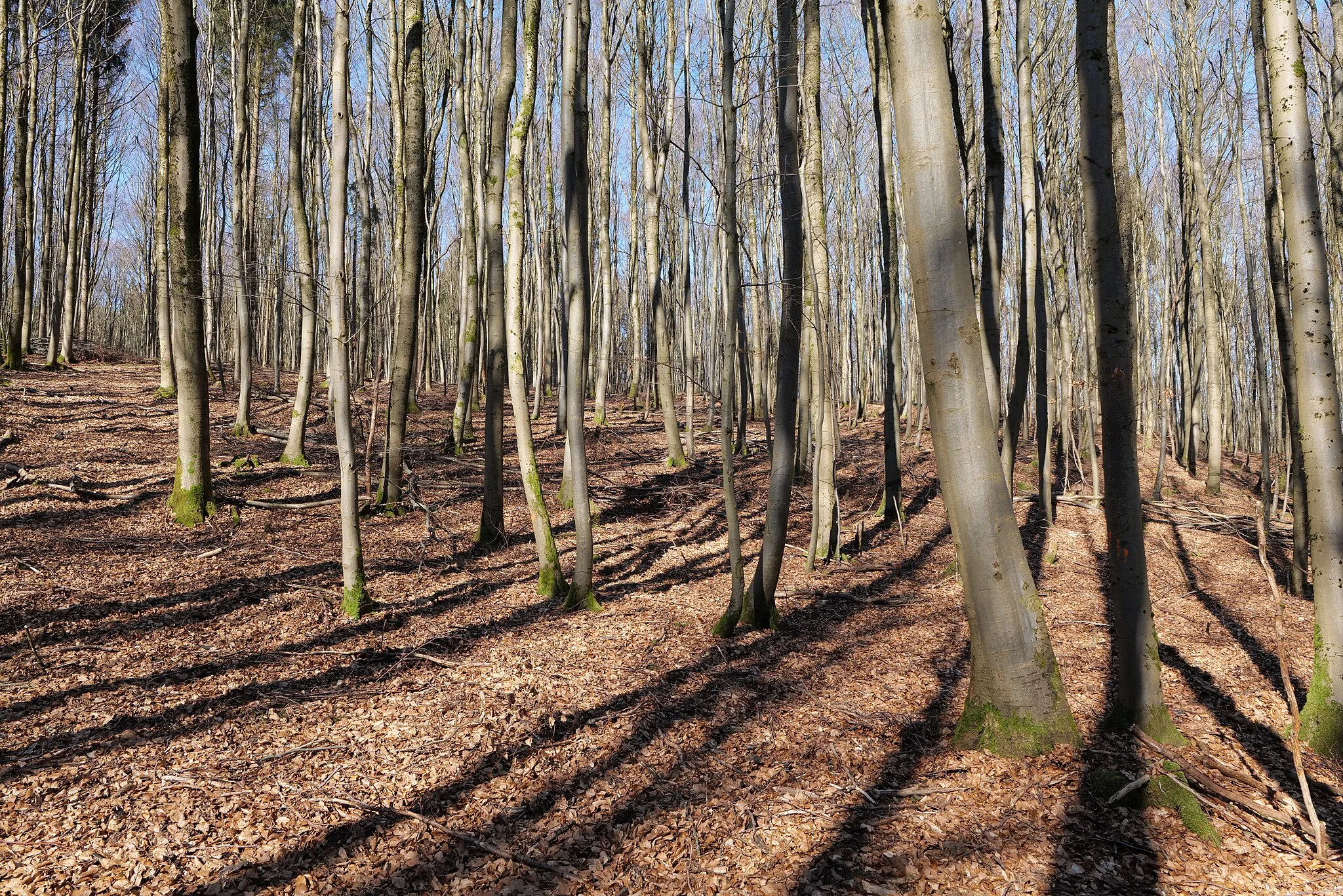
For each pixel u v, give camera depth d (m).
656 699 6.86
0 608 7.40
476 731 6.14
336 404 8.27
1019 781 5.22
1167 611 10.30
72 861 4.30
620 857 4.65
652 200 17.25
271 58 23.42
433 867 4.53
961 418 5.43
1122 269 5.59
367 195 16.17
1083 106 5.61
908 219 5.41
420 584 9.68
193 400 10.55
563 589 9.71
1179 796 4.89
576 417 9.10
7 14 17.39
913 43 5.22
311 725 6.12
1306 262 5.74
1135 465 5.77
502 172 10.18
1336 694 5.84
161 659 6.92
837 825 4.89
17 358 19.83
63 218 26.11
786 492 8.85
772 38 10.62
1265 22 5.88
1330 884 4.20
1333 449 5.81
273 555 9.92
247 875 4.35
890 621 9.62
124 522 10.20
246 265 15.09
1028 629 5.55
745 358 18.23
